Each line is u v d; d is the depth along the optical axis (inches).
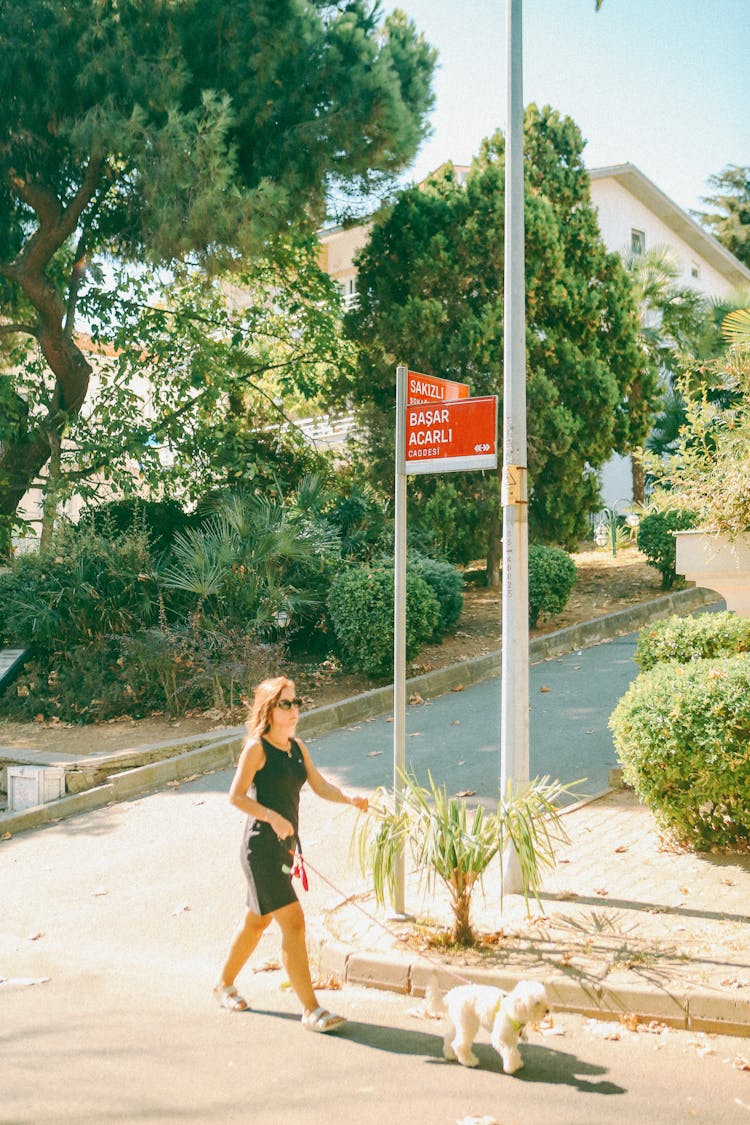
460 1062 179.3
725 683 266.2
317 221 649.0
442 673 531.8
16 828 380.2
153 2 575.5
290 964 196.2
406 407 254.8
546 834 228.5
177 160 553.9
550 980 203.8
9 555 670.5
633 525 695.1
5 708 534.0
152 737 471.2
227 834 347.6
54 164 642.8
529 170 721.0
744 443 359.9
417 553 611.2
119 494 738.2
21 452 697.6
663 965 207.5
